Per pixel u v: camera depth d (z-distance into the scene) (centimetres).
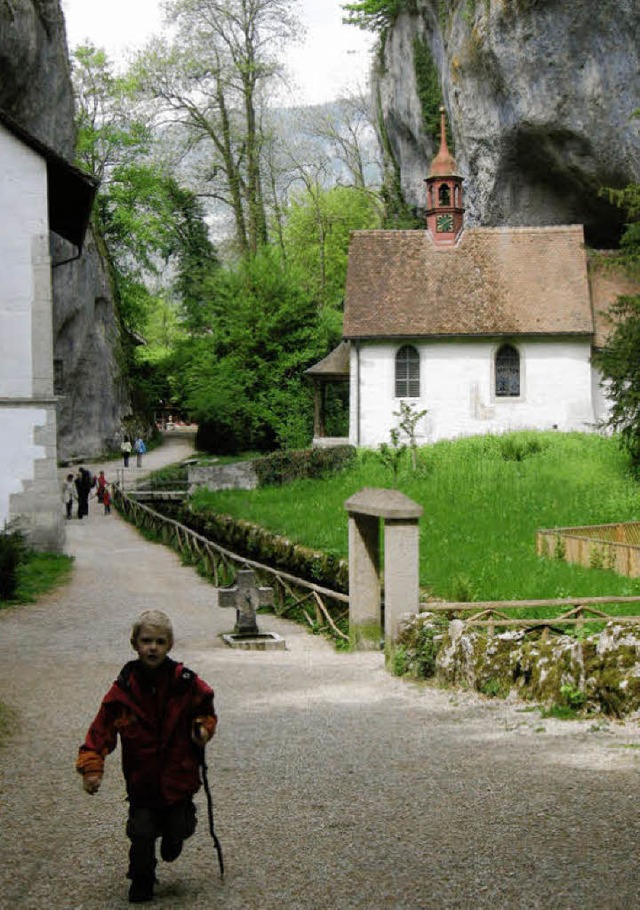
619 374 2577
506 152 3919
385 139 5581
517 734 739
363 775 637
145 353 7938
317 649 1306
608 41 3362
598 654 797
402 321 3822
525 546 1766
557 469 2819
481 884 430
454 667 966
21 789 622
